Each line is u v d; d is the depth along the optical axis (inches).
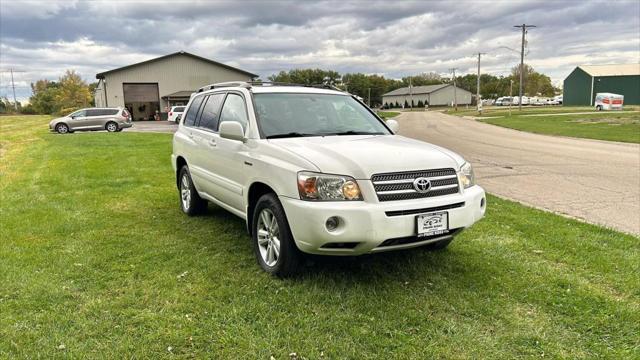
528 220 237.8
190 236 214.8
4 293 151.3
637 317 133.8
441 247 187.6
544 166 458.6
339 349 118.6
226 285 158.2
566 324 131.3
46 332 126.8
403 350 118.3
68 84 3366.1
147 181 368.5
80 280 162.6
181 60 2018.9
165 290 153.9
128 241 207.6
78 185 349.7
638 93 3056.1
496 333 126.8
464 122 1568.7
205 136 222.1
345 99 219.0
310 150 156.6
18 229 226.8
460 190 157.4
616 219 247.0
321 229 140.7
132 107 1993.1
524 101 3622.0
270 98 196.7
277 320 133.5
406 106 4913.9
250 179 174.7
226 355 116.3
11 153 624.4
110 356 115.5
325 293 150.4
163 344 120.8
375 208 139.6
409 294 150.1
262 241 173.3
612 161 491.5
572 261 178.7
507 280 161.0
